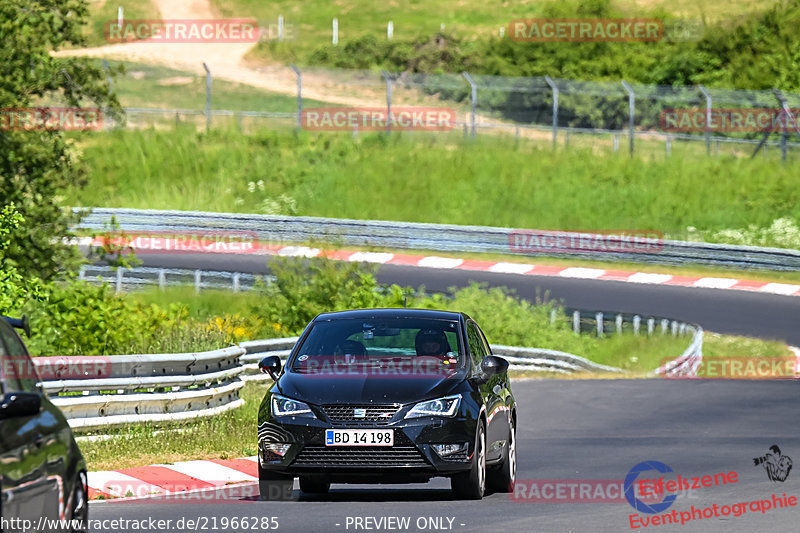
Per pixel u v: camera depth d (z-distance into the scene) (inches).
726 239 6830.7
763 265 6087.6
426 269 6112.2
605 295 5634.8
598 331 5088.6
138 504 1605.6
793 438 2532.0
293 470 1565.0
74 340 2891.2
